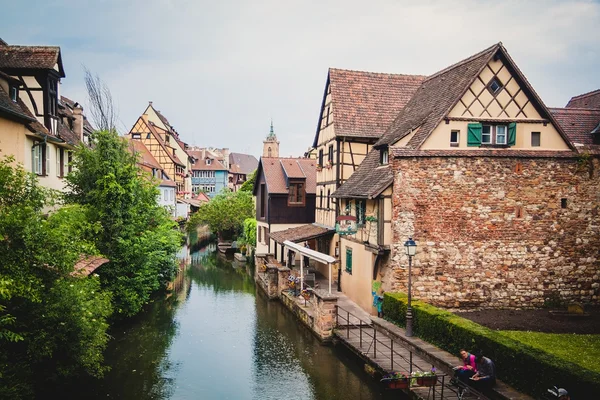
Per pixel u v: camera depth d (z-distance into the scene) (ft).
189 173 207.62
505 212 49.49
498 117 50.08
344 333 47.37
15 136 45.32
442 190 49.06
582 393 25.54
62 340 31.37
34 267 29.07
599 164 50.37
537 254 49.93
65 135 62.03
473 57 54.60
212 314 62.34
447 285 49.34
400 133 55.06
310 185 95.30
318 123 82.38
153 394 37.81
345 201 64.95
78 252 34.19
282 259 88.33
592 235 50.47
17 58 53.62
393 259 49.32
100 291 49.93
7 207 29.22
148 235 59.62
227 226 128.57
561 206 50.14
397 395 35.35
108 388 38.83
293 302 61.72
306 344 49.39
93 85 87.86
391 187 49.90
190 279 87.45
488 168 49.24
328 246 75.82
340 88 74.18
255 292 76.54
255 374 41.63
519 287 49.85
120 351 47.80
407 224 48.98
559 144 50.72
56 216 36.42
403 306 45.52
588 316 46.19
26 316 29.37
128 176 56.44
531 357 29.22
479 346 34.50
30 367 30.35
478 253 49.39
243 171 311.88
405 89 77.77
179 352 47.65
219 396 37.45
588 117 66.95
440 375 32.91
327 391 37.68
